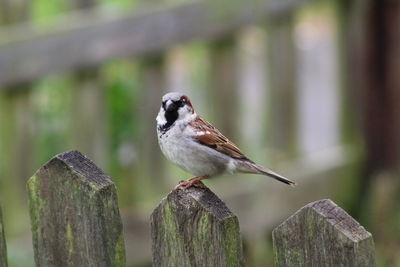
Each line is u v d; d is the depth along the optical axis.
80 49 10.37
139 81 11.03
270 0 11.88
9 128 10.15
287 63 12.28
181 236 5.03
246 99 15.69
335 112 13.33
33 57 10.05
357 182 13.12
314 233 4.63
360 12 12.91
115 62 10.68
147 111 11.16
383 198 12.84
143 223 11.14
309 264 4.67
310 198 12.55
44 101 11.64
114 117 11.32
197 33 11.30
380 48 12.93
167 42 11.04
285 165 12.40
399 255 12.09
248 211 11.89
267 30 12.03
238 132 12.02
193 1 11.18
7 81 9.93
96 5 10.59
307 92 18.22
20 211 10.34
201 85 14.99
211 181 11.62
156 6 10.90
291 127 12.46
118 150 11.23
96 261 5.12
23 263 7.67
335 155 12.94
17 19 10.04
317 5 12.60
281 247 4.76
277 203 12.17
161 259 5.15
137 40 10.78
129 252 11.04
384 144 13.09
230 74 11.82
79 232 5.12
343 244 4.52
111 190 5.03
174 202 5.03
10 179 10.23
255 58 16.30
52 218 5.19
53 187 5.14
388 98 12.98
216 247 4.93
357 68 13.05
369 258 4.53
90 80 10.61
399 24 12.76
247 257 12.01
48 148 11.55
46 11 13.70
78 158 5.13
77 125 10.66
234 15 11.56
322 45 20.06
